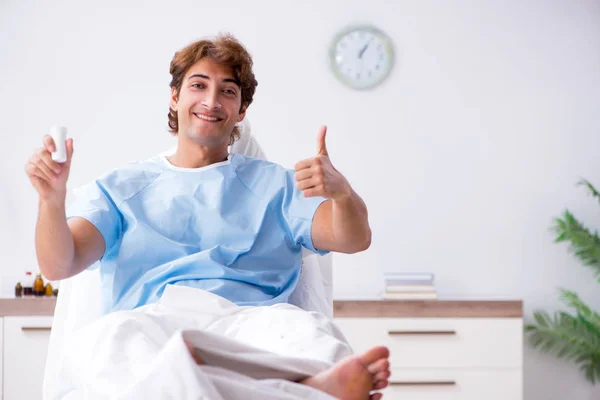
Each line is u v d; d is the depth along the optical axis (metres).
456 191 4.05
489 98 4.07
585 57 4.10
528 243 4.06
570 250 4.05
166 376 1.16
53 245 1.69
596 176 4.08
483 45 4.08
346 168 4.02
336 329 1.54
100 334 1.38
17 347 3.46
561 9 4.11
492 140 4.07
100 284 2.05
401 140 4.04
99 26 3.97
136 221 1.91
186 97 1.97
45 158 1.60
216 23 4.00
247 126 2.35
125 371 1.29
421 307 3.62
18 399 3.45
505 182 4.07
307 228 1.93
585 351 3.97
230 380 1.20
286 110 4.01
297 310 1.59
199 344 1.24
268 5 4.02
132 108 3.96
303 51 4.02
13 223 3.87
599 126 4.09
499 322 3.63
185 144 2.00
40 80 3.94
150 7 3.99
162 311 1.67
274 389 1.21
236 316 1.65
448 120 4.06
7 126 3.91
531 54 4.09
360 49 4.03
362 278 4.00
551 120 4.09
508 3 4.09
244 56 2.03
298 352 1.42
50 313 3.47
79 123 3.94
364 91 4.04
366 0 4.05
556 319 4.01
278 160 4.00
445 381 3.61
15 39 3.94
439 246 4.03
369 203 4.03
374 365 1.26
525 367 4.02
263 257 1.93
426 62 4.06
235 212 1.95
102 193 1.95
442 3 4.07
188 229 1.92
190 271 1.85
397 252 4.02
